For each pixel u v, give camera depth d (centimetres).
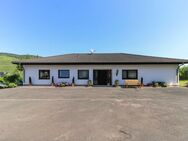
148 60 2311
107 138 514
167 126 618
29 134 550
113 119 707
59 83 2298
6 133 560
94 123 655
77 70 2395
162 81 2284
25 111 862
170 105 992
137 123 653
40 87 2153
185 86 2216
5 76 2462
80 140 501
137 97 1298
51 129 594
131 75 2348
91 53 3022
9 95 1443
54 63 2316
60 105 1005
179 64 2292
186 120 691
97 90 1789
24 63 2373
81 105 999
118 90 1786
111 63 2275
